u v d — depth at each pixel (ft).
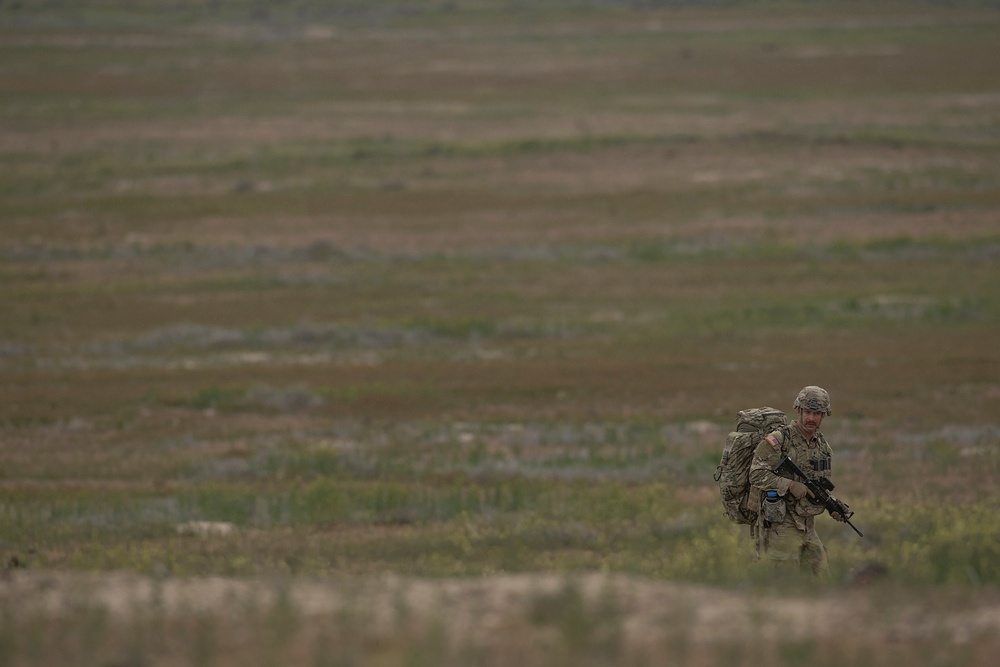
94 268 522.06
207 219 612.70
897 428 271.90
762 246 538.06
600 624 72.84
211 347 394.73
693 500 203.72
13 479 233.96
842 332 398.21
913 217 587.68
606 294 465.88
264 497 213.46
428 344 396.57
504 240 564.30
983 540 111.96
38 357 378.94
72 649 70.85
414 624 74.28
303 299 465.47
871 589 86.28
